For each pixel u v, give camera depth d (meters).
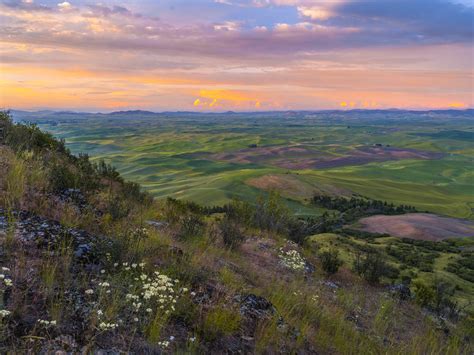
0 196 7.01
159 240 7.90
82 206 8.62
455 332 10.47
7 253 5.10
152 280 5.85
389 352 7.26
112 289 5.08
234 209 18.06
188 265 6.90
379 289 13.52
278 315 6.64
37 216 6.79
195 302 5.86
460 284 37.56
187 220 11.40
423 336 9.06
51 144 14.38
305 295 8.73
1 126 13.39
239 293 6.86
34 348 3.76
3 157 9.69
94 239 6.50
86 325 4.34
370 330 8.61
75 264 5.52
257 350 5.30
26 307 4.24
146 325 4.74
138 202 13.31
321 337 6.68
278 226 17.97
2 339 3.72
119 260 5.96
